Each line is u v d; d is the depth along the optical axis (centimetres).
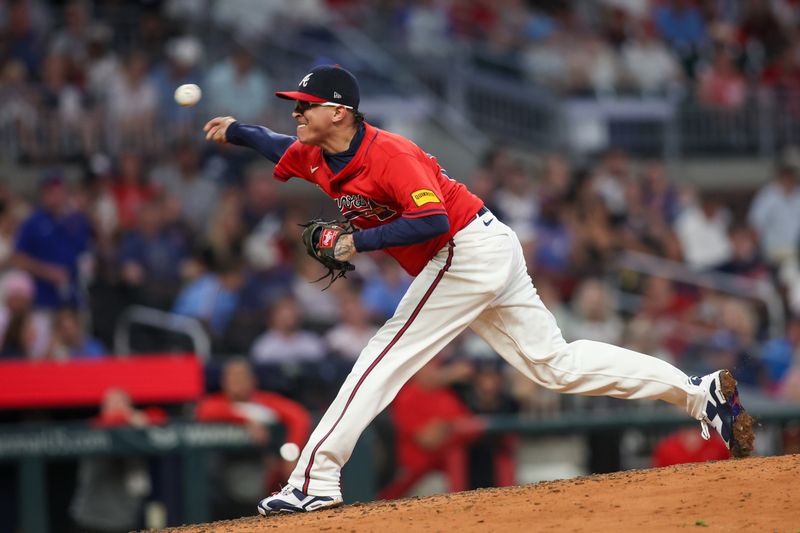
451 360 3566
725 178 6128
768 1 6688
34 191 4731
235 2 5628
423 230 1628
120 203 4306
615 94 6100
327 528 1565
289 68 5412
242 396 3247
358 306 3884
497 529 1478
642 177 5431
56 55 4906
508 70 6038
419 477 3338
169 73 4894
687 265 5069
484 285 1716
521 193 4850
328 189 1750
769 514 1452
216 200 4544
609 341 4197
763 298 4925
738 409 1798
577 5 6425
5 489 3086
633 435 3491
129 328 3941
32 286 3888
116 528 3166
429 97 5769
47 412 3278
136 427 3144
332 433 1725
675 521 1452
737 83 6275
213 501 3219
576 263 4656
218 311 3903
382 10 6000
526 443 3428
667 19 6425
